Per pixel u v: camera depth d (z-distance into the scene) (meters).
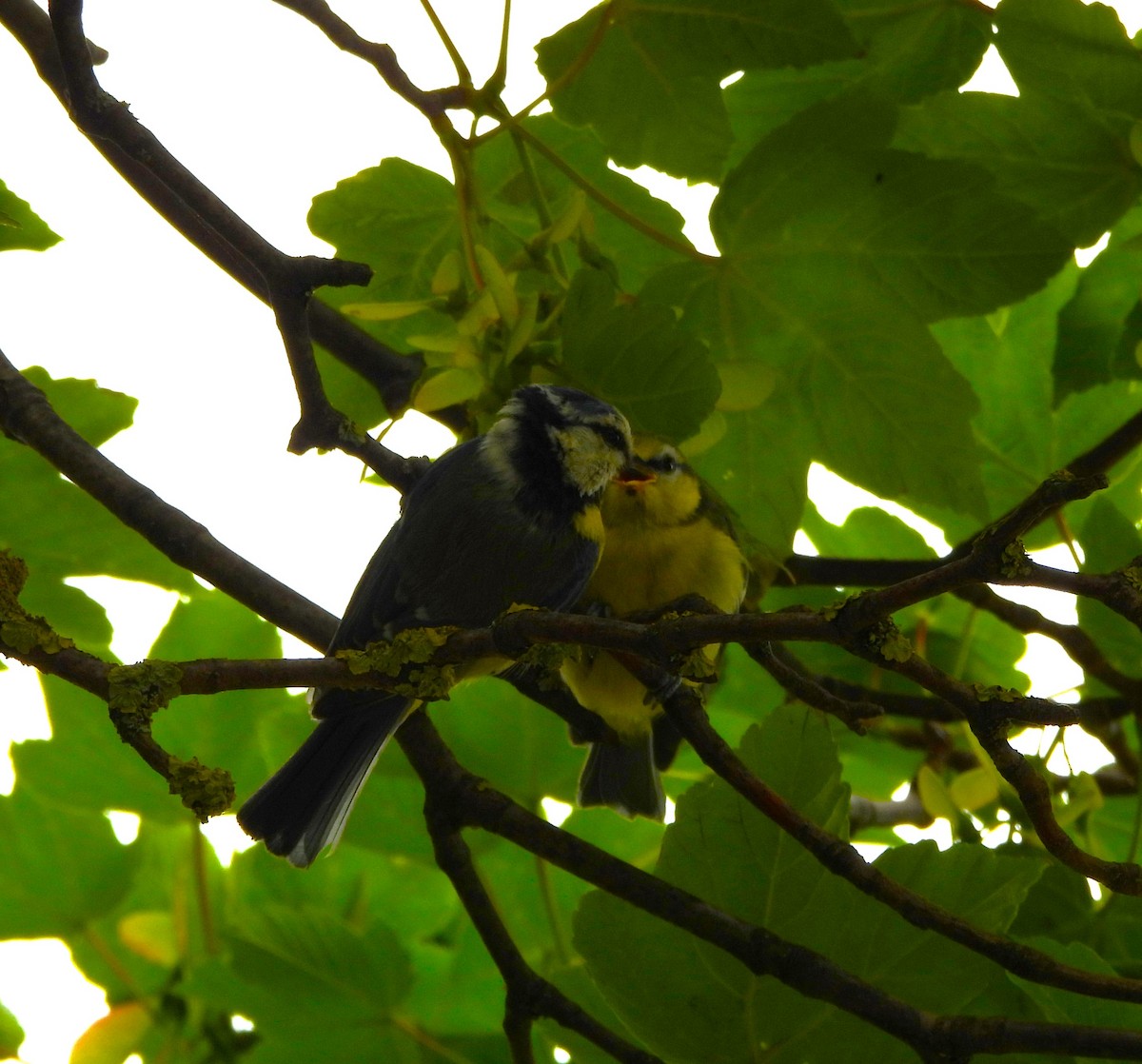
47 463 7.87
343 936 7.93
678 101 7.16
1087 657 8.51
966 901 6.23
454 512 7.72
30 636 5.23
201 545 7.04
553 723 8.62
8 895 8.66
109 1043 8.52
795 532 7.68
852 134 7.14
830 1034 6.26
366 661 5.67
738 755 6.54
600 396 6.94
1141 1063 5.54
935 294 7.28
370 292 8.11
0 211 6.86
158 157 6.24
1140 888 5.02
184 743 8.61
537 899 8.61
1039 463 9.29
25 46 7.65
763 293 7.43
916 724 9.37
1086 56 7.43
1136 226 8.18
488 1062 7.79
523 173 8.00
